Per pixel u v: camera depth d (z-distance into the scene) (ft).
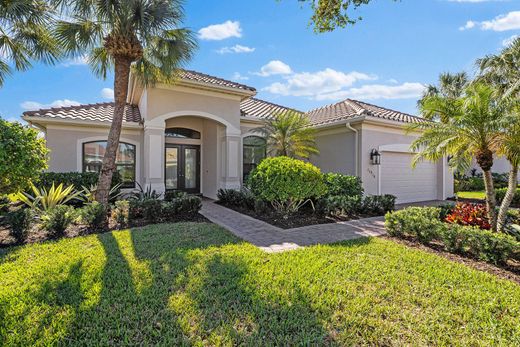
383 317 11.50
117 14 27.45
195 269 15.56
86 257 17.22
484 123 20.92
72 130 40.83
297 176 28.86
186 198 30.83
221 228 25.45
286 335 10.18
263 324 10.73
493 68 52.19
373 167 42.42
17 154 21.57
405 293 13.38
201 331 10.27
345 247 20.21
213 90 42.98
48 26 28.40
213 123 49.29
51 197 27.94
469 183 71.87
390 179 44.78
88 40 29.60
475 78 55.01
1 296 12.36
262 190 30.04
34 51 29.86
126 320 10.75
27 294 12.55
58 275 14.58
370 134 42.11
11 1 25.66
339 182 35.83
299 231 25.58
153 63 33.81
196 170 53.88
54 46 30.04
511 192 21.99
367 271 15.78
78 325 10.43
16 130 22.18
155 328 10.41
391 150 44.39
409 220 22.67
